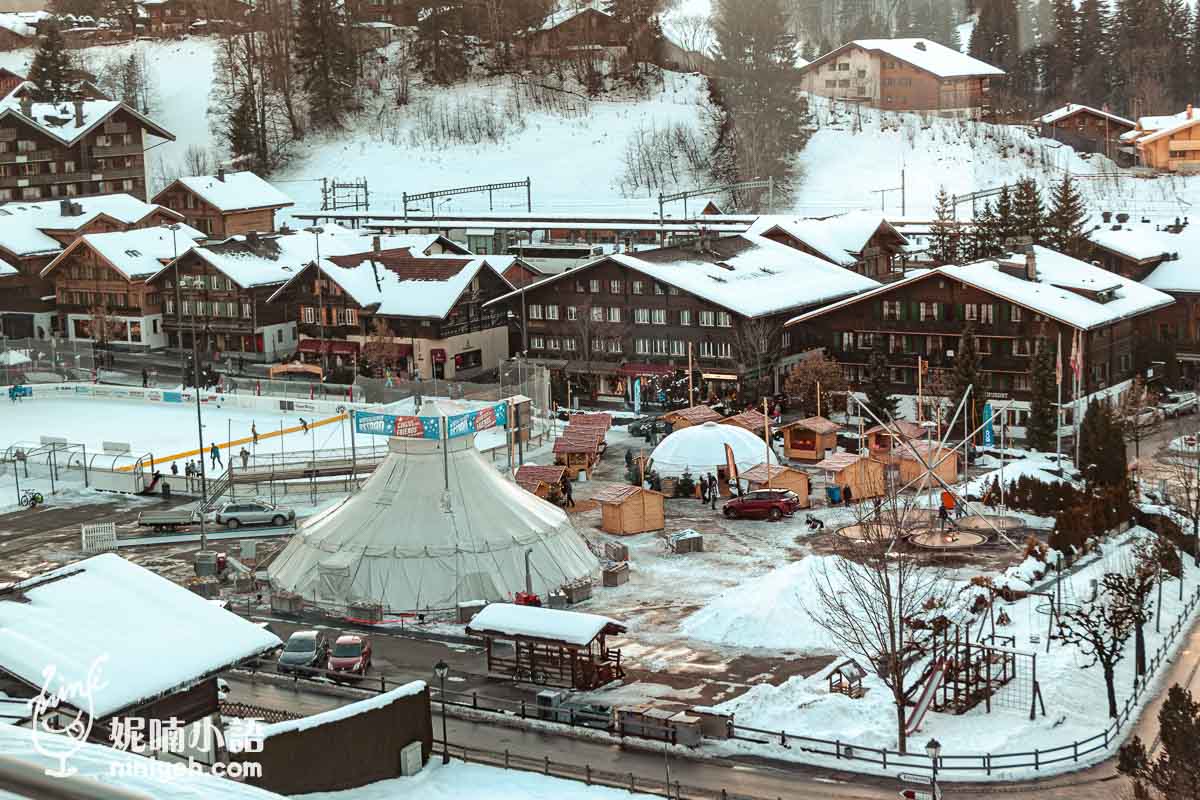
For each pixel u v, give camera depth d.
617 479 97.88
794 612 63.97
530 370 118.62
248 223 194.88
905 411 117.25
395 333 139.38
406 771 47.62
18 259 163.00
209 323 152.25
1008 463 96.88
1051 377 103.75
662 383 122.50
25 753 10.91
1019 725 52.84
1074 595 68.62
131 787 10.50
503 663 60.72
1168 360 127.12
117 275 155.88
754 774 48.06
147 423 119.75
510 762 49.31
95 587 44.44
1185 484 82.12
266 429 115.69
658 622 66.88
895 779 47.53
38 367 136.50
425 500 72.56
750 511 86.00
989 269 118.25
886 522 69.19
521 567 71.75
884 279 152.12
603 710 53.62
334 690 57.91
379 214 199.62
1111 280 120.12
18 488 95.06
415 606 69.44
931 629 57.00
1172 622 66.69
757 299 123.88
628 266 125.19
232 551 81.88
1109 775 48.22
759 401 118.50
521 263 150.75
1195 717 41.09
